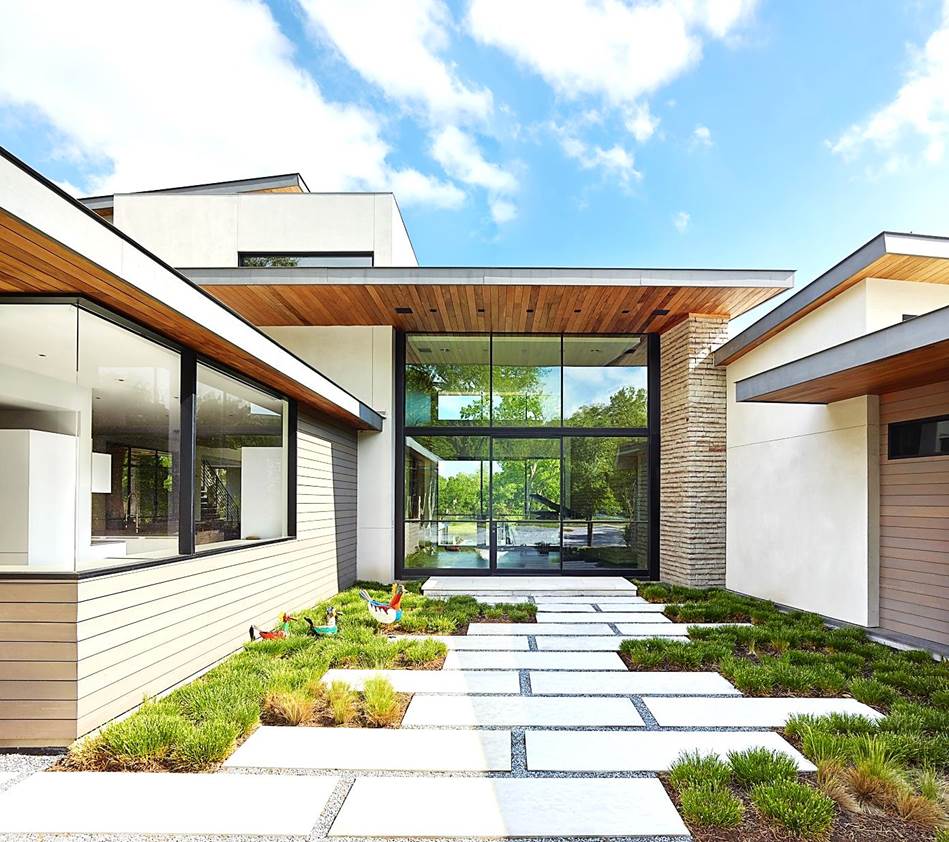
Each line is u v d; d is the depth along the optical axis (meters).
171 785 3.23
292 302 9.41
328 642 5.94
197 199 11.03
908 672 5.13
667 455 10.57
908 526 6.39
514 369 11.09
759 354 8.99
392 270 8.55
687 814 2.91
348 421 9.54
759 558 8.84
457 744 3.77
